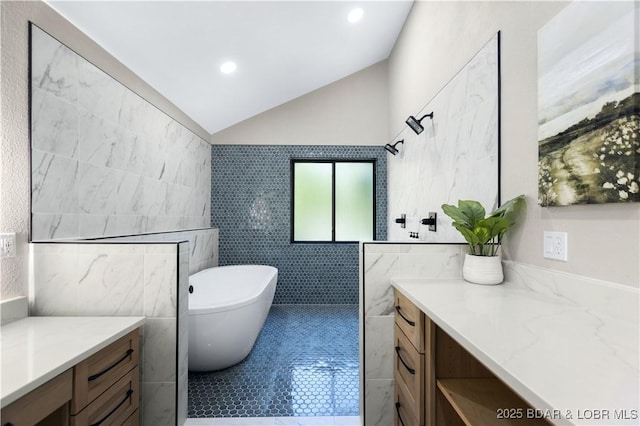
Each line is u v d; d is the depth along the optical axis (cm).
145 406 147
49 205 147
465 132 174
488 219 124
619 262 85
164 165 258
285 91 351
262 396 188
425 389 112
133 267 146
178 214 285
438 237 216
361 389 163
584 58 93
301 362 229
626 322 82
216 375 210
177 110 282
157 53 209
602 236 90
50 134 147
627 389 51
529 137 121
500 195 141
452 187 192
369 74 383
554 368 58
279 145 379
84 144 169
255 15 211
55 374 87
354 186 395
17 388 75
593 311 92
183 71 239
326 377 209
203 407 177
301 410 176
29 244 139
